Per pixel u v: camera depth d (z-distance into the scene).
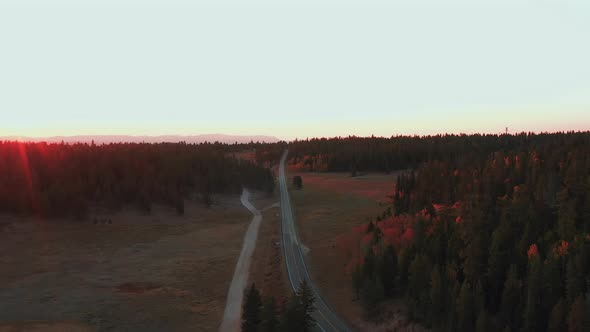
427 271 57.97
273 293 68.00
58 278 75.06
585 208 64.06
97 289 70.25
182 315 60.78
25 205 105.62
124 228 110.25
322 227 110.25
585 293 47.81
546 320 47.34
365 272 63.94
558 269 50.75
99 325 57.34
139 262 85.19
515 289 50.03
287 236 103.94
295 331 48.56
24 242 92.50
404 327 55.03
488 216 69.88
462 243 63.88
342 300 64.69
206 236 107.00
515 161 110.44
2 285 71.19
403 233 78.56
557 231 61.97
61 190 109.00
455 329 49.28
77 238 98.81
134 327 57.03
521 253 57.53
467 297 48.94
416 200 98.56
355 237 86.94
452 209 81.81
